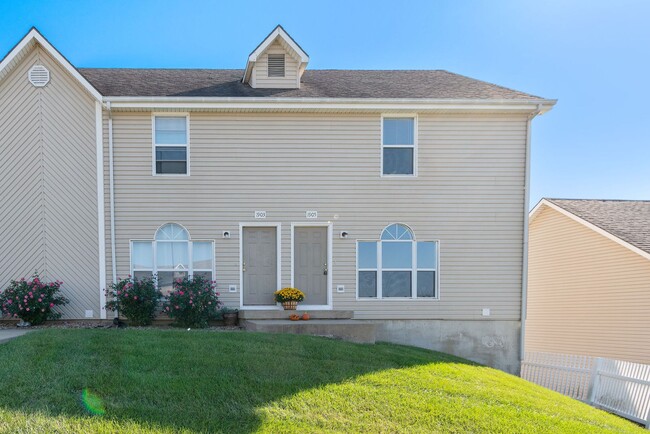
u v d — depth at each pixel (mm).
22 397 4312
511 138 9938
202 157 9633
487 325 9844
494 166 9922
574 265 14125
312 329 8383
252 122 9703
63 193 9383
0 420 3869
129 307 8891
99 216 9414
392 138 9969
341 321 8812
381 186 9828
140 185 9539
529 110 9703
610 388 7996
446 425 4598
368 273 9844
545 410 5504
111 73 11406
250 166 9695
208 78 11367
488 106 9586
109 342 6207
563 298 14539
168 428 3939
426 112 9812
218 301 9086
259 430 4070
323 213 9758
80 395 4445
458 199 9898
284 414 4441
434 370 6469
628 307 12141
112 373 4996
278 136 9727
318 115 9766
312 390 5055
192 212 9609
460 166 9898
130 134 9531
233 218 9672
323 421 4387
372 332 8484
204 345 6305
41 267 9320
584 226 13727
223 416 4270
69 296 9328
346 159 9805
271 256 9820
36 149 9359
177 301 8727
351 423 4414
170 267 9586
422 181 9867
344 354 6617
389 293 9836
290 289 9352
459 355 9766
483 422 4742
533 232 16172
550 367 9219
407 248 9883
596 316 13195
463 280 9852
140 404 4355
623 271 12320
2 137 9266
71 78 9398
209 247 9695
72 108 9414
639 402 7375
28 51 9273
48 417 3963
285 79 10344
